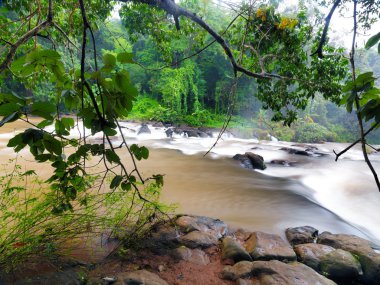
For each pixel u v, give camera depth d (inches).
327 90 160.1
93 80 40.1
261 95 177.3
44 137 43.1
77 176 68.0
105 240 140.1
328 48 170.2
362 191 301.6
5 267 99.3
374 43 35.7
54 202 104.4
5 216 108.2
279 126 834.2
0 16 125.0
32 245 105.7
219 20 714.8
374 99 35.3
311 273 125.4
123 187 54.5
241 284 118.0
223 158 420.8
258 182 301.0
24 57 38.3
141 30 231.6
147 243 142.8
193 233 157.6
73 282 104.4
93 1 189.3
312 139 813.2
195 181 286.5
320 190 303.7
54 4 168.2
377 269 135.3
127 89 39.2
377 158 494.3
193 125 849.5
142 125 714.8
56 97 53.7
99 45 901.8
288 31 156.7
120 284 107.6
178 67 938.1
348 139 928.9
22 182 198.2
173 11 100.6
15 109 36.7
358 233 196.9
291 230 180.4
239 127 791.7
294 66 164.9
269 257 140.6
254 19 151.3
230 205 226.5
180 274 124.0
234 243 146.9
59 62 39.6
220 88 944.9
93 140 438.6
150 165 345.4
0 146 369.4
